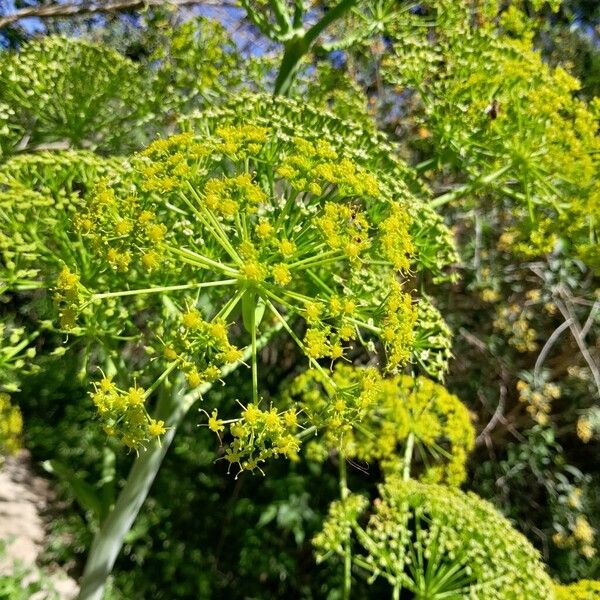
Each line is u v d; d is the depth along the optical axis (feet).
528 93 10.35
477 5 13.56
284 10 10.55
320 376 9.71
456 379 19.84
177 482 20.22
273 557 18.86
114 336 8.30
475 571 10.18
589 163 10.23
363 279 7.29
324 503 19.60
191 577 18.25
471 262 18.61
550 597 10.10
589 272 18.38
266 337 9.64
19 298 17.71
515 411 19.62
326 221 6.51
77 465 21.38
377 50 18.13
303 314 6.63
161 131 12.74
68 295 6.51
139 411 6.10
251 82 12.76
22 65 10.44
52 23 19.22
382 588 18.48
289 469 20.08
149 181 6.55
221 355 6.26
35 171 7.91
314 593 18.60
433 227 8.52
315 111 8.54
